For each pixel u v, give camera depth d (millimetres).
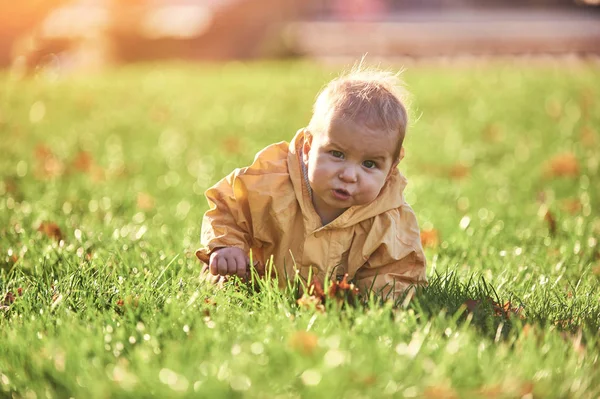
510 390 2443
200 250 3500
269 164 3473
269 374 2506
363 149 3152
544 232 5090
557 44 21438
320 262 3395
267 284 3270
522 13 26156
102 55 22312
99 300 3264
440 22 24375
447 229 5074
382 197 3387
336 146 3178
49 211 5109
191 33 22359
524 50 21609
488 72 14695
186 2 23578
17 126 9641
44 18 23203
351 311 2996
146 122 10219
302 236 3420
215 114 10805
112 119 10398
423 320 2926
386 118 3172
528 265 4141
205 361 2590
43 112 10797
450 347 2641
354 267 3406
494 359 2625
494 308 3244
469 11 27094
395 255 3379
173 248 4316
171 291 3357
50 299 3287
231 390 2391
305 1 24594
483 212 5660
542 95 11359
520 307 3330
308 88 12859
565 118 9711
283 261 3449
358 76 3365
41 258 3879
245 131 9539
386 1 26859
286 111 10961
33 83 14070
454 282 3537
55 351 2674
